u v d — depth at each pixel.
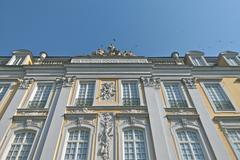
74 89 15.77
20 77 17.17
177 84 16.89
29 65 17.58
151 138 12.27
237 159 11.52
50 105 14.61
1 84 16.62
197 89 16.19
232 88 16.58
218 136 12.53
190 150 11.99
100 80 16.62
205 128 13.02
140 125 13.12
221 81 17.27
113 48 20.69
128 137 12.57
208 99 15.51
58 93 15.55
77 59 18.62
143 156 11.52
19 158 11.57
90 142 11.99
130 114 13.63
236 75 17.73
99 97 15.14
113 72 17.19
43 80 16.78
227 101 15.50
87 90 15.94
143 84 16.19
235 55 19.89
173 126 13.22
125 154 11.60
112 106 14.27
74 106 14.23
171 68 17.83
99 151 11.42
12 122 13.41
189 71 17.72
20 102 14.73
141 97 15.15
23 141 12.49
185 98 15.45
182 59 20.16
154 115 13.56
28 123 13.34
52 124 12.89
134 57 18.94
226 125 13.51
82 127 12.98
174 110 14.36
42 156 11.09
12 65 17.77
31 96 15.46
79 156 11.48
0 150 11.76
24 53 19.77
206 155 11.66
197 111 14.23
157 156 11.08
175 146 11.98
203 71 18.00
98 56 18.97
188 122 13.51
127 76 16.94
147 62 18.27
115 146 11.77
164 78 17.12
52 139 11.99
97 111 14.01
